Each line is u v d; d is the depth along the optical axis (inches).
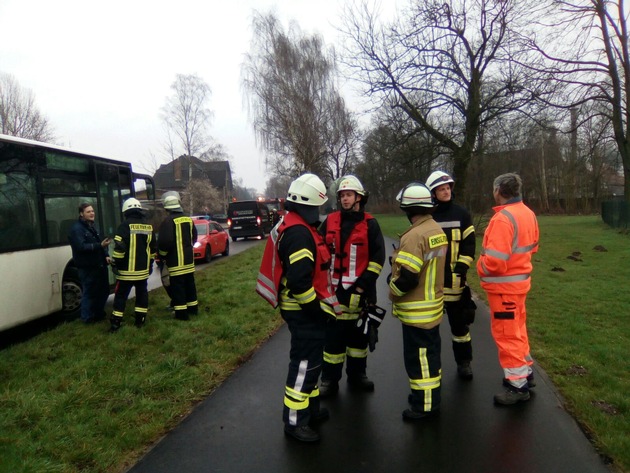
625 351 211.3
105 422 147.0
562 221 1397.6
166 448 135.9
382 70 781.9
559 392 169.3
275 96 1177.4
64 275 302.4
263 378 190.9
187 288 288.2
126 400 165.0
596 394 164.4
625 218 936.3
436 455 129.3
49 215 286.4
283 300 141.5
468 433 140.9
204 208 2527.1
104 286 278.4
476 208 1211.2
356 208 168.4
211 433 144.6
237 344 233.5
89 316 272.4
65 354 214.5
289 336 253.0
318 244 138.0
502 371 193.3
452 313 185.8
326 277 142.6
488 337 243.6
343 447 134.9
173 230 274.8
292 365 141.1
